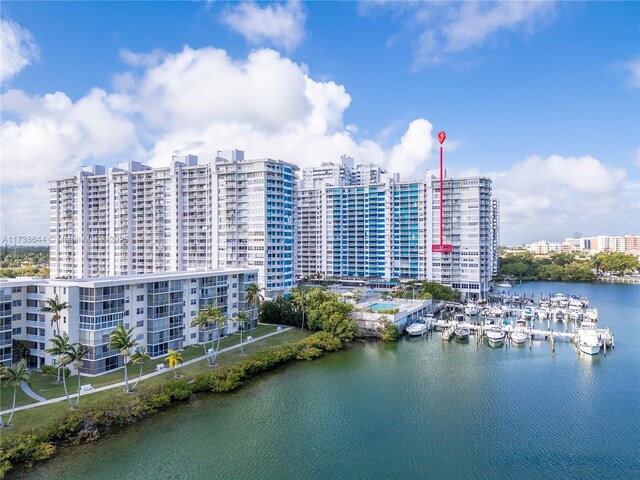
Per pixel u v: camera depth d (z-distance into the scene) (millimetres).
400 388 88312
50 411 67312
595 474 58250
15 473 56312
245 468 58969
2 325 83375
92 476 56188
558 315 160750
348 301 159000
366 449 64438
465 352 115375
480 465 60375
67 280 90750
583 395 84500
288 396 83688
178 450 63031
